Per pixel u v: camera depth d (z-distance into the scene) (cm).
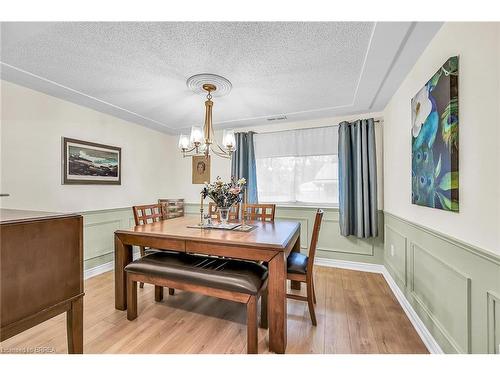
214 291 166
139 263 191
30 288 102
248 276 164
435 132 150
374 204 297
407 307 206
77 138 279
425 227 170
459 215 129
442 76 140
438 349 150
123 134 341
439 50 149
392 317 200
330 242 332
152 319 196
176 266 181
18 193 228
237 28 148
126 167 346
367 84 226
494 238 105
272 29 149
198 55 178
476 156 116
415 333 177
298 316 202
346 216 307
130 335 174
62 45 165
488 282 108
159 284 184
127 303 195
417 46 165
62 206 263
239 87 233
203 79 215
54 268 112
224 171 401
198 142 213
